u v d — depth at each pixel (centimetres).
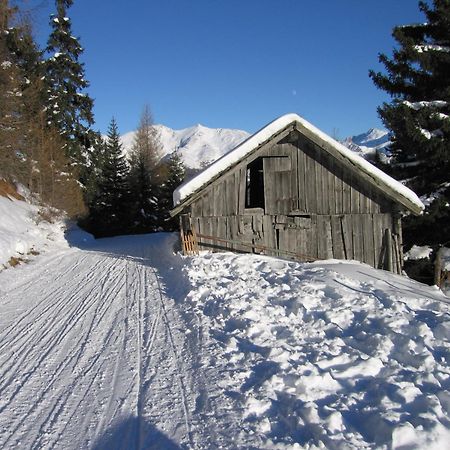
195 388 483
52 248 1848
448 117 1407
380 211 1396
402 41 1545
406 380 460
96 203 3453
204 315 730
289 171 1389
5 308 880
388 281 1027
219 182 1351
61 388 512
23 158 2470
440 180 1630
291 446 356
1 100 2148
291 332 616
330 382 461
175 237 2089
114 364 573
